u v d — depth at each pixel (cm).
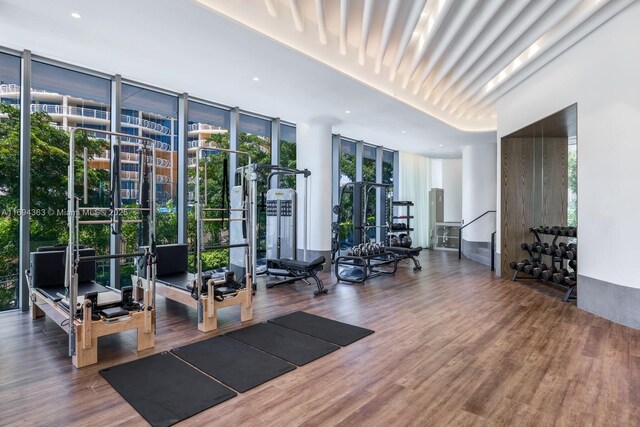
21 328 363
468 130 790
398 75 598
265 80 501
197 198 365
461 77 564
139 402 226
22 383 251
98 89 493
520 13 387
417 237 1107
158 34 375
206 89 540
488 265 790
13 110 424
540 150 622
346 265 727
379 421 207
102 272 499
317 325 378
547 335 349
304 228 665
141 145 345
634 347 319
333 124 734
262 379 257
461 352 307
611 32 388
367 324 382
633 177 369
